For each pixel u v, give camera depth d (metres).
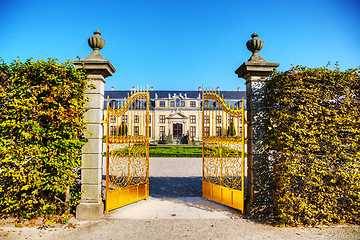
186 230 3.72
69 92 3.93
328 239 3.43
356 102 3.87
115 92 41.44
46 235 3.50
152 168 9.73
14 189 3.78
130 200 4.97
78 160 4.08
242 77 4.79
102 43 4.38
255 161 4.29
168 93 41.84
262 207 4.29
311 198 3.92
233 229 3.76
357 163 3.79
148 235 3.54
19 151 3.69
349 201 3.91
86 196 4.22
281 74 4.07
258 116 4.33
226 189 4.82
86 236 3.50
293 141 3.88
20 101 3.71
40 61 3.89
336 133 3.84
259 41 4.39
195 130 38.69
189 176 8.15
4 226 3.71
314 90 3.89
